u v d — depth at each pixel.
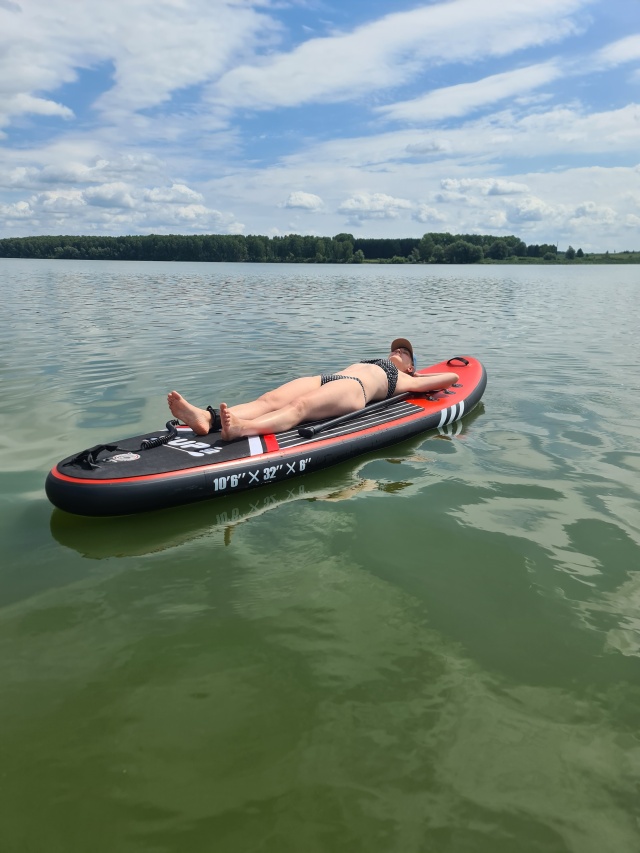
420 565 2.83
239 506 3.54
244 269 54.41
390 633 2.32
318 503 3.57
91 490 3.25
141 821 1.54
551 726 1.88
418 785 1.66
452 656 2.19
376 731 1.84
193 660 2.16
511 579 2.71
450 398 5.46
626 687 2.05
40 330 10.41
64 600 2.54
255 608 2.48
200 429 4.07
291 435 4.24
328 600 2.54
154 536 3.14
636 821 1.57
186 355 8.14
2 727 1.85
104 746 1.78
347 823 1.54
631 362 8.10
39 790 1.63
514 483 3.84
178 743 1.79
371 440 4.43
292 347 8.89
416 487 3.79
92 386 6.22
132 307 15.03
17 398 5.67
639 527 3.24
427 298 19.80
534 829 1.54
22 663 2.14
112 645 2.24
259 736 1.82
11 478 3.80
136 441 4.03
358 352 8.48
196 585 2.66
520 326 12.12
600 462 4.23
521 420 5.33
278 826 1.53
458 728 1.86
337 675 2.08
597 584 2.68
